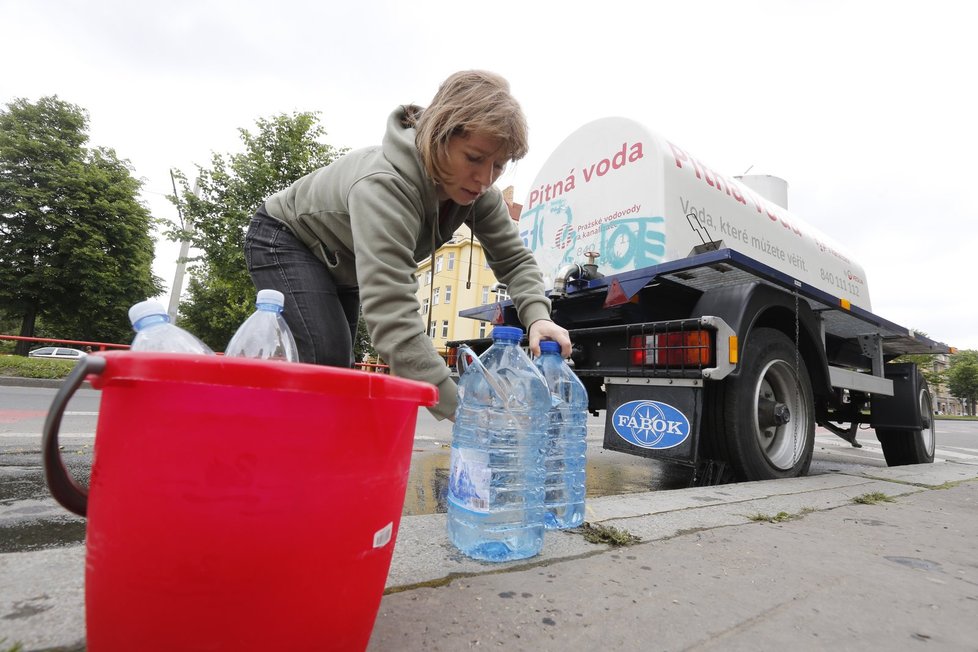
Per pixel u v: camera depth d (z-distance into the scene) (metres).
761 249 3.94
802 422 3.45
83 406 5.62
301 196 1.69
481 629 1.04
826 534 1.95
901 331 4.77
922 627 1.18
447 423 6.64
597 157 3.68
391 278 1.31
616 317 3.26
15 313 18.95
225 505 0.60
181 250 14.92
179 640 0.60
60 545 1.71
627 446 2.95
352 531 0.69
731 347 2.70
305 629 0.65
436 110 1.33
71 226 19.47
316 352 1.68
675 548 1.65
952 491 3.12
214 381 0.58
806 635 1.11
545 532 1.75
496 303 3.66
